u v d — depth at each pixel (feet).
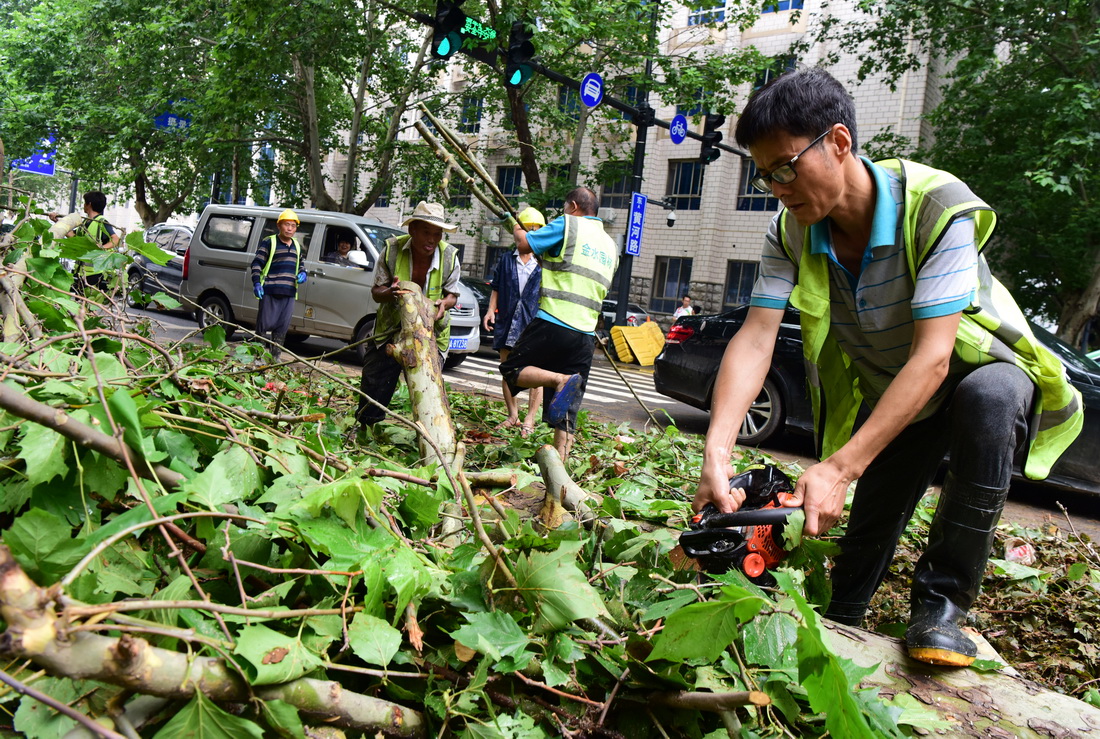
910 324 7.17
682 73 54.34
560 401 15.10
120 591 4.42
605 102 47.91
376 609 4.72
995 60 48.75
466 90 68.69
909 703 5.74
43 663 3.03
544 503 9.09
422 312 9.91
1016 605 11.21
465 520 6.84
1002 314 7.27
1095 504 21.86
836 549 6.53
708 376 26.30
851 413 8.52
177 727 3.50
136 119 70.69
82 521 4.93
